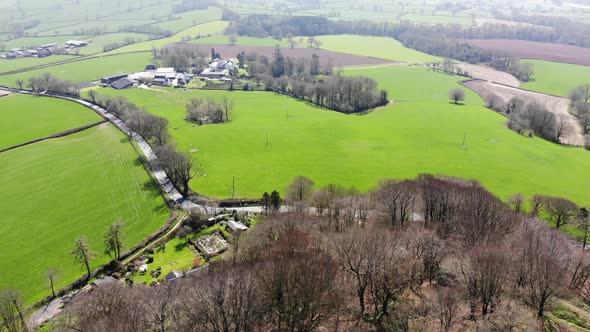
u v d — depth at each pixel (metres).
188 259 104.31
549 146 194.12
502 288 70.81
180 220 124.50
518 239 84.88
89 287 94.75
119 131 198.12
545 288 66.19
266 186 146.88
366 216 111.38
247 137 194.25
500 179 154.88
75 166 161.00
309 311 65.75
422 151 181.50
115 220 125.75
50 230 121.38
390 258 73.31
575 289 78.19
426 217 104.31
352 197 123.25
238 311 63.91
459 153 179.50
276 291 67.69
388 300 71.56
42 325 83.12
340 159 171.12
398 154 177.62
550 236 88.50
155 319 66.69
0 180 150.50
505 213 104.31
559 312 68.19
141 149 176.62
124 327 63.84
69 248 113.12
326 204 117.81
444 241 86.25
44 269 105.19
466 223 93.75
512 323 61.81
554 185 151.50
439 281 75.56
